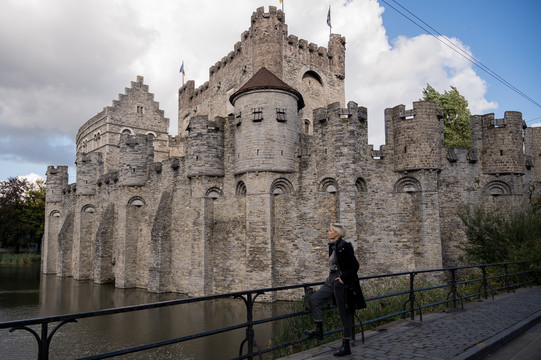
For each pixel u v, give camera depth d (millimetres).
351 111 28094
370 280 26609
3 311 27953
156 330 21609
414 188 28609
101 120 65500
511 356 8461
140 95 67875
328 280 8258
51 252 56250
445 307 14594
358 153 28188
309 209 28688
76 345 19344
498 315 11820
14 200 74125
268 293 27812
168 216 35656
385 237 27891
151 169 39625
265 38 41000
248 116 29844
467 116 47000
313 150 29359
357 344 8625
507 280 16828
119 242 39625
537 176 35438
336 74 47375
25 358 17453
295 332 14820
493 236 22609
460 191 29797
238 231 30969
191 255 32062
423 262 27406
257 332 20578
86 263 48844
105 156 62969
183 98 58875
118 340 19953
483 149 30641
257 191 29016
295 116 30438
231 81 46594
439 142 28547
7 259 67875
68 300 32250
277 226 29359
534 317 11500
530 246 20859
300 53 43812
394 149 29156
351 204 27016
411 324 10586
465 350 8125
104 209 47344
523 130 32344
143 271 38750
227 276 30891
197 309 26672
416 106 28438
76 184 51500
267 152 29031
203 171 31953
